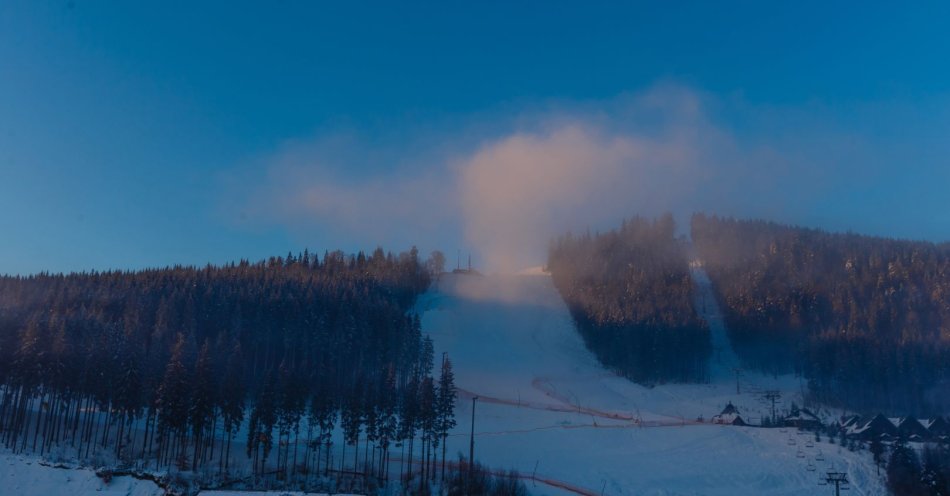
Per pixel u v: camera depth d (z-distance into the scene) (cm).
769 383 19238
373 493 8294
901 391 16400
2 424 9194
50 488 6041
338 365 14175
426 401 9362
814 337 19175
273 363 13612
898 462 9288
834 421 14338
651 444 11619
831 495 8919
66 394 9425
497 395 15988
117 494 5941
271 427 9219
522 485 8744
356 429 9462
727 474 9700
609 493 8750
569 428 12694
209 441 9738
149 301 14325
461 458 9525
